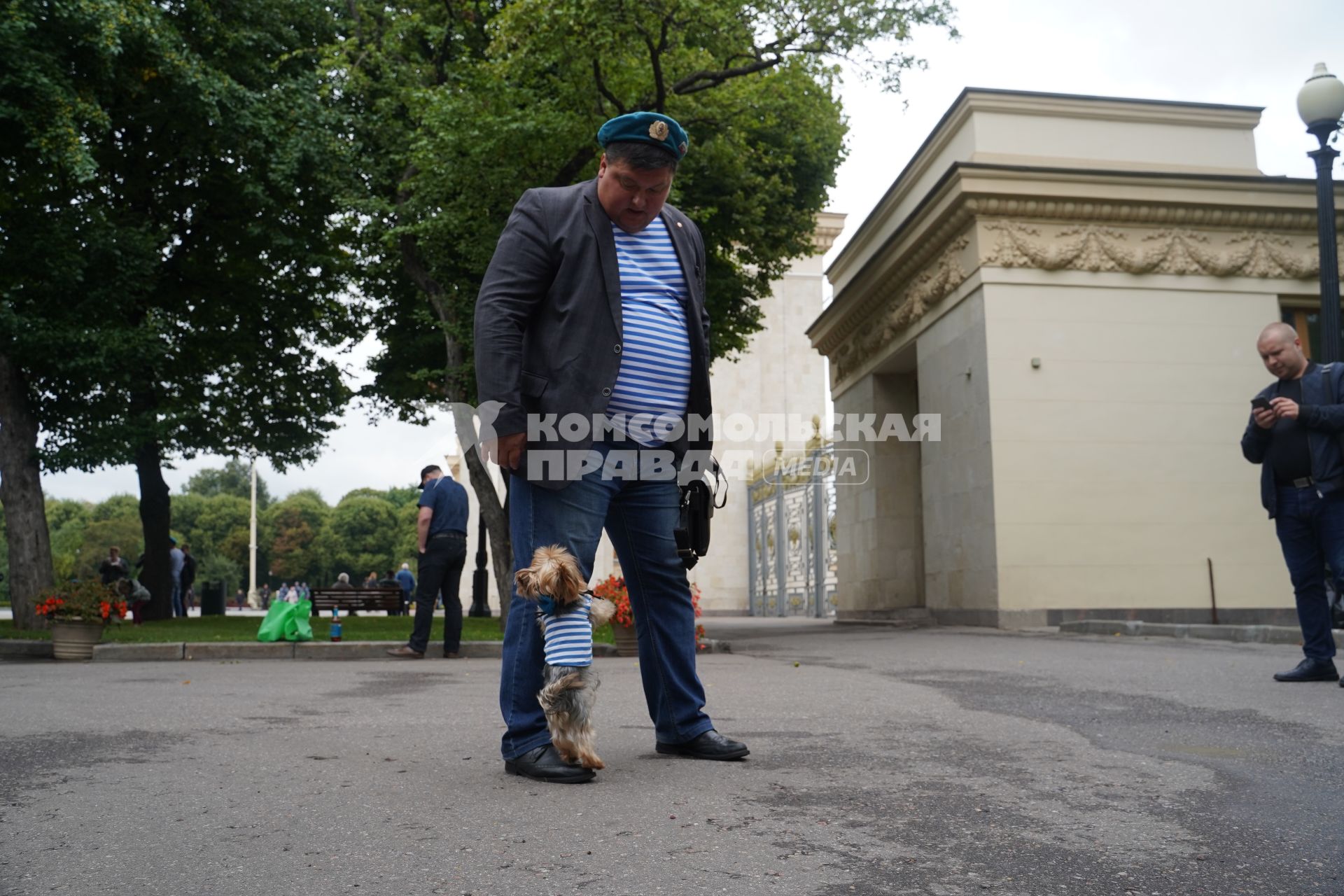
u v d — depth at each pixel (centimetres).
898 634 1394
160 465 2062
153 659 1043
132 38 1374
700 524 356
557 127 1220
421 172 1385
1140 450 1520
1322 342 1024
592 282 327
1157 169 1653
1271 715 455
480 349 320
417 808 279
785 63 1377
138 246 1479
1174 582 1501
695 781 313
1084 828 256
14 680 754
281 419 2092
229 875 219
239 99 1507
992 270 1525
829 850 237
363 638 1234
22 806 287
